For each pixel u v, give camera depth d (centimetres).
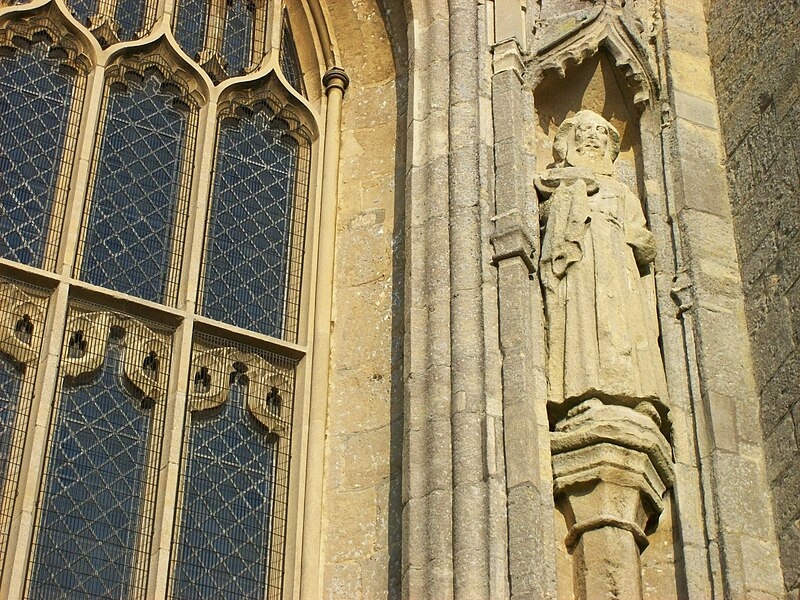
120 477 1492
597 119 1662
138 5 1795
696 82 1734
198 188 1677
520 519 1378
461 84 1666
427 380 1484
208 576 1474
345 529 1506
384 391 1571
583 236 1552
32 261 1576
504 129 1619
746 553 1428
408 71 1748
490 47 1689
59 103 1683
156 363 1569
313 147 1767
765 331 1547
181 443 1524
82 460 1487
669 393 1527
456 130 1633
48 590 1408
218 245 1667
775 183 1603
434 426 1448
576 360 1487
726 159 1684
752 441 1499
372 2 1828
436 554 1377
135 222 1642
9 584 1381
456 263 1541
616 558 1412
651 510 1465
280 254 1692
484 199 1577
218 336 1605
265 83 1788
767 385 1521
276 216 1717
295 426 1577
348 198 1720
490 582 1351
